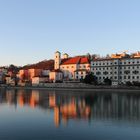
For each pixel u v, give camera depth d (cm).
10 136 4225
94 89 19062
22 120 5638
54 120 5612
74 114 6469
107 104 8888
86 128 4772
